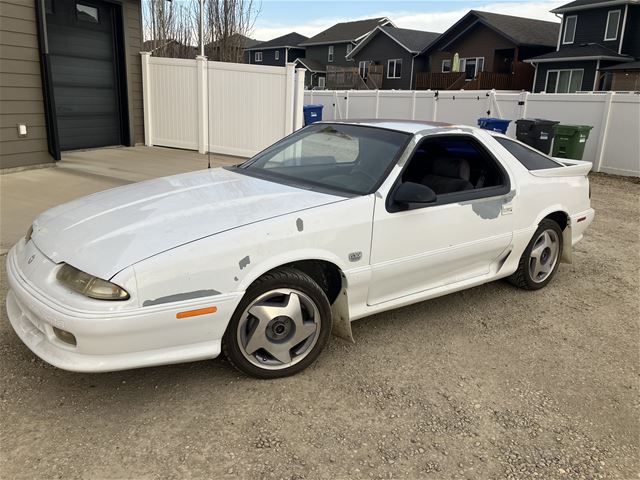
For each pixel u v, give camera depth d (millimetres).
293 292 3164
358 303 3553
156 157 11188
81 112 11117
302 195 3432
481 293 4930
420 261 3742
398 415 2975
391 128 4074
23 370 3188
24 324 3029
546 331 4188
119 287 2598
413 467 2578
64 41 10414
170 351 2818
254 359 3150
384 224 3473
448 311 4465
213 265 2811
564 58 31125
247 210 3154
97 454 2531
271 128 11969
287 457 2586
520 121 13180
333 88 46031
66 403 2910
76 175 8828
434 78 38531
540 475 2574
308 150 4223
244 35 26578
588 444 2832
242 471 2477
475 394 3236
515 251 4547
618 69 29031
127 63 11867
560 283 5301
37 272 2852
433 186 4176
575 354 3836
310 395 3113
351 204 3350
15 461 2453
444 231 3838
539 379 3461
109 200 3451
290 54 62344
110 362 2682
